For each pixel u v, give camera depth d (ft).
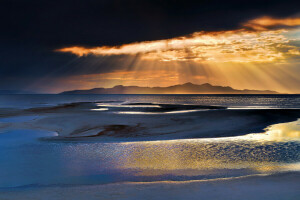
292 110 140.26
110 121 93.71
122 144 56.18
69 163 40.19
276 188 24.41
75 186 28.09
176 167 37.55
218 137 64.64
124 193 23.97
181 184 26.96
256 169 35.78
